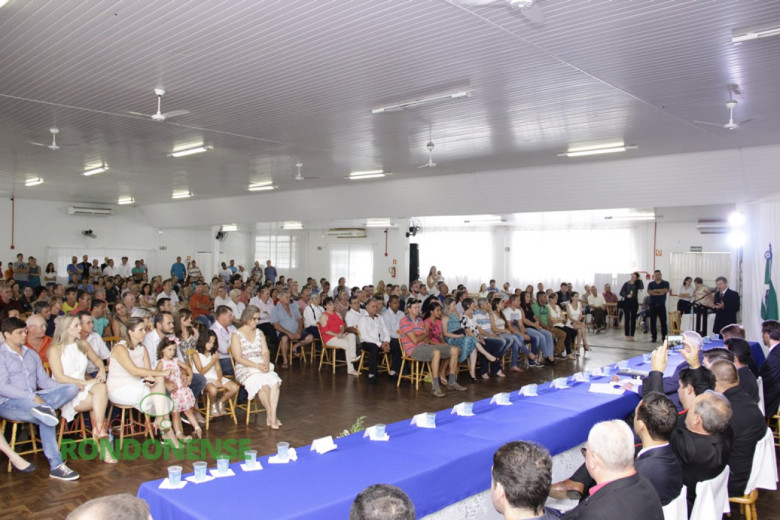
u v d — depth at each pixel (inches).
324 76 216.2
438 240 732.0
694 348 150.9
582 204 412.5
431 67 205.9
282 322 353.4
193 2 154.0
